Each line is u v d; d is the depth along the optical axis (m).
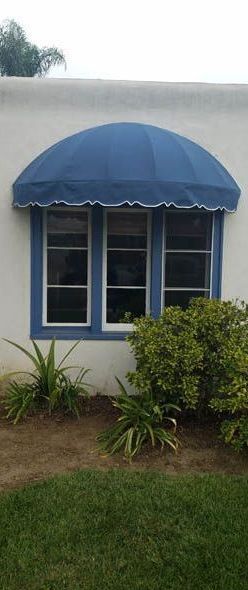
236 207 7.37
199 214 8.13
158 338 6.41
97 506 4.86
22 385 7.62
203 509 4.83
